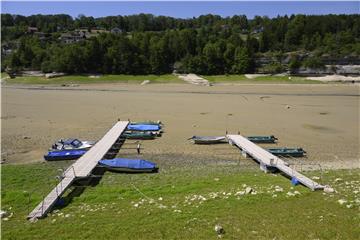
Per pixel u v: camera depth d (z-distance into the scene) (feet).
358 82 384.68
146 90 321.93
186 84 375.04
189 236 62.80
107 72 451.94
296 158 131.03
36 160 127.34
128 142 151.02
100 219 70.85
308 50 510.17
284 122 190.60
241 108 230.07
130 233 64.44
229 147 144.25
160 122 187.62
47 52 491.31
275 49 536.01
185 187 93.91
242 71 453.99
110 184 101.65
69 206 80.89
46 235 64.59
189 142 151.43
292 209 73.41
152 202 80.43
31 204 81.56
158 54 456.04
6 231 66.95
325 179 99.09
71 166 109.29
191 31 520.83
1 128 175.42
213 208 74.74
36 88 341.41
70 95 289.74
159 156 131.85
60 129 173.99
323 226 65.41
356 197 80.79
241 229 64.95
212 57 455.22
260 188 89.92
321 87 350.23
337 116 206.49
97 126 180.65
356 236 61.77
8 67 478.59
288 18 625.00
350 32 542.57
